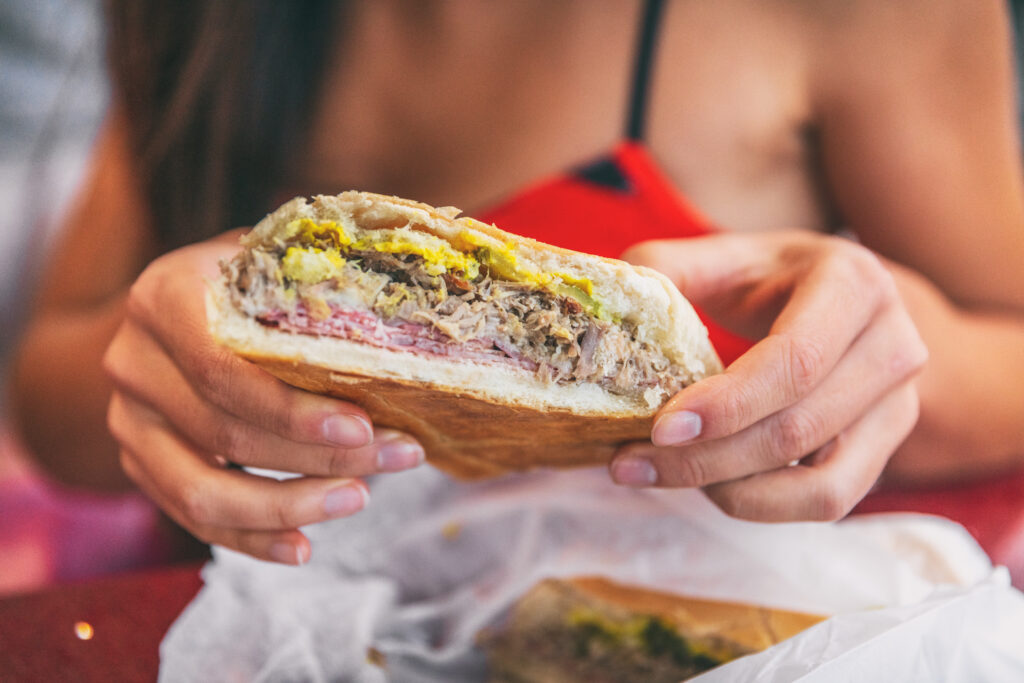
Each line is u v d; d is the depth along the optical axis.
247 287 0.27
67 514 0.72
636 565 0.37
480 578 0.40
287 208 0.28
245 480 0.32
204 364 0.29
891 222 0.52
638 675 0.36
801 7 0.51
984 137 0.50
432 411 0.30
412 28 0.54
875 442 0.32
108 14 0.54
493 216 0.51
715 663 0.35
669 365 0.30
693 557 0.37
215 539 0.34
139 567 0.62
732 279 0.35
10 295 0.94
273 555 0.33
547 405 0.29
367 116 0.55
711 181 0.52
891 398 0.33
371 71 0.55
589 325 0.29
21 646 0.35
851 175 0.52
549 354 0.29
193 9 0.50
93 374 0.55
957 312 0.55
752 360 0.28
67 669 0.34
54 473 0.59
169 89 0.52
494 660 0.38
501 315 0.29
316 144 0.55
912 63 0.50
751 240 0.36
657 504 0.38
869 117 0.51
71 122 0.95
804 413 0.30
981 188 0.51
